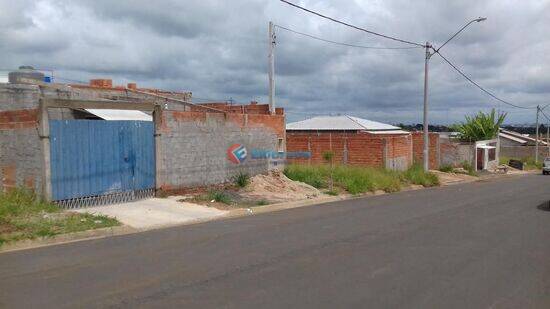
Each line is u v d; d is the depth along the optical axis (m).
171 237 10.91
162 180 16.33
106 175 14.65
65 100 13.54
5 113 14.23
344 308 6.16
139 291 6.82
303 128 47.97
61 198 13.53
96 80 24.20
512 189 26.11
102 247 9.81
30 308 6.11
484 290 7.01
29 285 7.11
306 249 9.63
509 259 8.91
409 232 11.67
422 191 24.70
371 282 7.33
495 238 10.96
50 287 7.01
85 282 7.25
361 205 17.59
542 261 8.78
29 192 13.37
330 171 23.77
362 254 9.22
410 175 28.72
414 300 6.52
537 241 10.63
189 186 17.42
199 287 7.02
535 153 71.94
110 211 13.55
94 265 8.30
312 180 22.14
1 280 7.38
